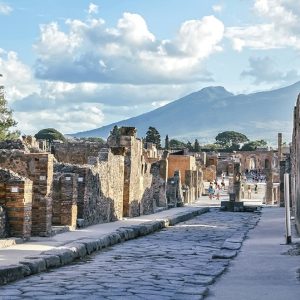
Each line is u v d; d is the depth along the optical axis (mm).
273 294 12172
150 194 46219
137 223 33031
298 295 12055
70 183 27531
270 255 19484
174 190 58125
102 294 11992
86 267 16891
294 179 38125
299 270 15789
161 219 36250
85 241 20703
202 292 12242
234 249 21156
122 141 39438
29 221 22281
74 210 27734
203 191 91500
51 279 14219
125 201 38938
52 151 43219
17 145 28234
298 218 28766
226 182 112125
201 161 116750
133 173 39781
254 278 14516
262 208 56125
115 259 19109
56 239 22734
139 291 12414
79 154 42875
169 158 82625
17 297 11594
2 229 21250
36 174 23984
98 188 32250
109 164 34688
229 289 12828
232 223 38781
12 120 69625
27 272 14750
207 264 17203
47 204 23844
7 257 16922
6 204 21781
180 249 22375
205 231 32125
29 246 20109
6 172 21906
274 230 31266
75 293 12102
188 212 45031
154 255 20344
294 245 22516
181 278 14492
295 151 35375
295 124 35344
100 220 32812
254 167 158125
